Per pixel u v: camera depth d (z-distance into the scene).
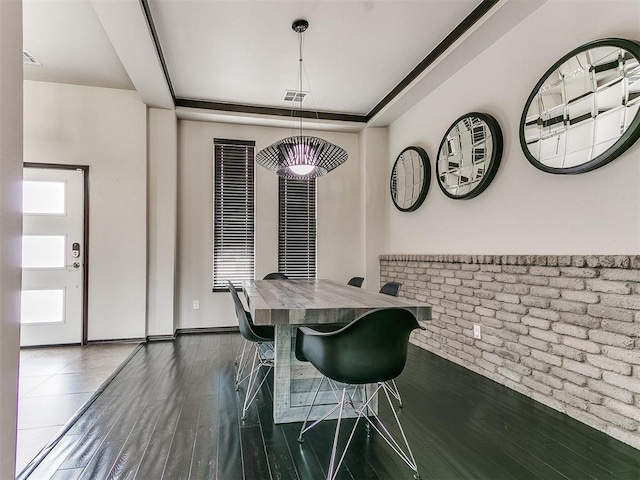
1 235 0.97
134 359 3.30
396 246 4.50
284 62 3.34
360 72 3.56
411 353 3.54
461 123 3.13
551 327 2.24
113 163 3.95
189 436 1.92
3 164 0.99
